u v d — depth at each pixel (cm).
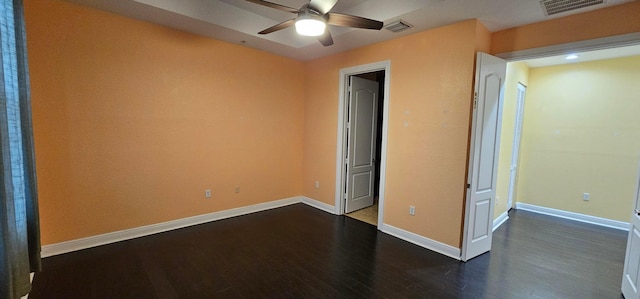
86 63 285
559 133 470
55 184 278
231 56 396
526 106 502
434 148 316
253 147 435
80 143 288
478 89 280
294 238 347
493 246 340
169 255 291
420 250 320
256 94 430
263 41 382
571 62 454
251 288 237
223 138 398
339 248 321
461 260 297
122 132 313
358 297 228
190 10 304
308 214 442
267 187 461
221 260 284
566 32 266
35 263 208
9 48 167
